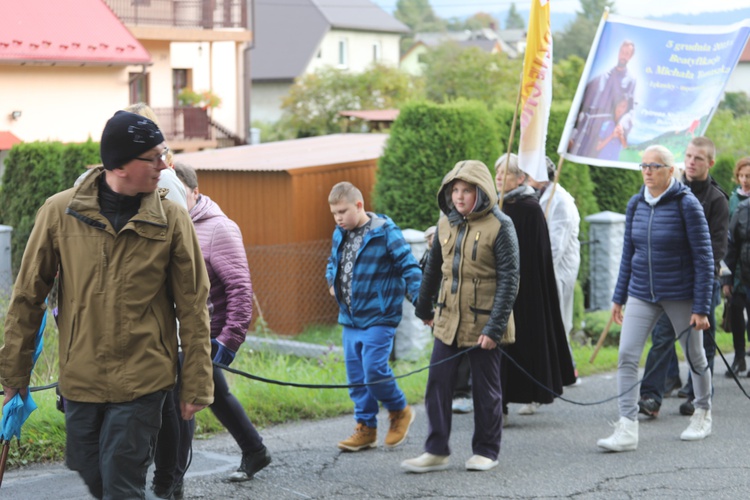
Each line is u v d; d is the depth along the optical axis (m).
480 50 79.06
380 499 8.84
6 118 42.94
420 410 12.41
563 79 58.62
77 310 6.30
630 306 10.61
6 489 9.02
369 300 10.24
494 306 9.39
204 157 27.09
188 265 6.47
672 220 10.35
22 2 44.66
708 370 10.84
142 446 6.35
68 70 44.75
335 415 12.16
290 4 102.38
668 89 13.61
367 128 71.88
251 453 9.32
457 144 21.38
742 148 48.34
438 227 9.84
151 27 51.47
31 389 7.35
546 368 11.33
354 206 10.23
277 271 23.33
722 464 9.84
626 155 13.65
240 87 58.97
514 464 9.95
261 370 14.29
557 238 13.01
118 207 6.35
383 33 108.31
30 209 27.20
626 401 10.46
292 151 28.12
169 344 6.49
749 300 14.12
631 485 9.20
